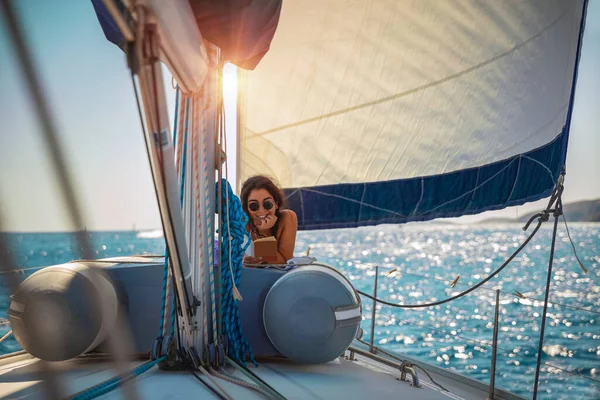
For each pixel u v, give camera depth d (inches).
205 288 96.0
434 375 140.4
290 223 130.4
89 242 33.2
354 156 181.0
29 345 84.7
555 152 158.1
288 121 183.9
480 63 165.5
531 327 614.9
